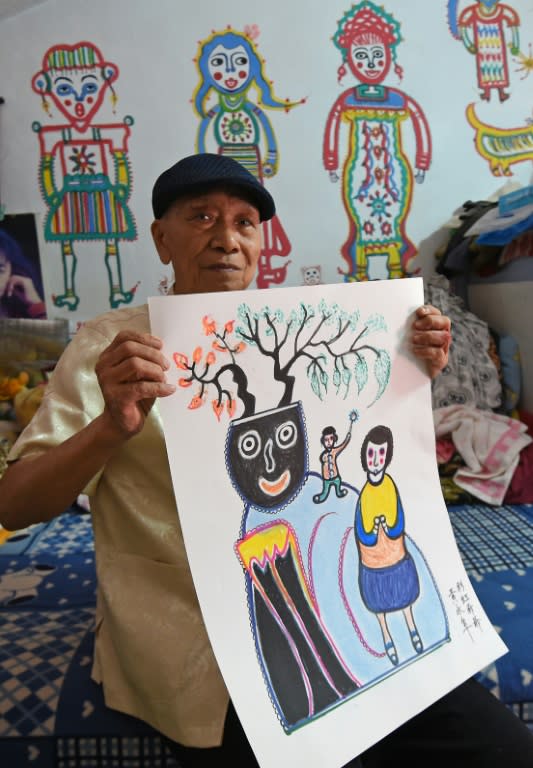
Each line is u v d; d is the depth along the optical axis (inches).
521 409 89.3
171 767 35.5
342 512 29.7
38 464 27.2
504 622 44.4
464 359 83.8
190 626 29.6
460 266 96.8
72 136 90.4
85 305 93.4
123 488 32.4
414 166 96.3
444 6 93.4
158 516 32.0
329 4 91.2
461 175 97.5
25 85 89.0
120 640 30.1
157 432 31.7
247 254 35.7
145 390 24.6
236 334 27.7
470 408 80.4
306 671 25.9
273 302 28.4
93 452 26.6
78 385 31.5
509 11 94.7
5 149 90.0
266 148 93.4
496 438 75.0
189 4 89.4
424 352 32.0
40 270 92.0
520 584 50.1
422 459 32.6
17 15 87.3
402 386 32.2
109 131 90.7
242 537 26.8
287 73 92.2
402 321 32.0
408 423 32.3
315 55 92.1
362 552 29.7
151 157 91.7
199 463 26.6
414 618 29.8
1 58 88.3
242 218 35.2
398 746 31.6
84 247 92.2
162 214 36.0
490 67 95.6
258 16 90.6
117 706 32.3
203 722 27.4
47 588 53.5
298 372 29.2
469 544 58.4
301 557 28.0
